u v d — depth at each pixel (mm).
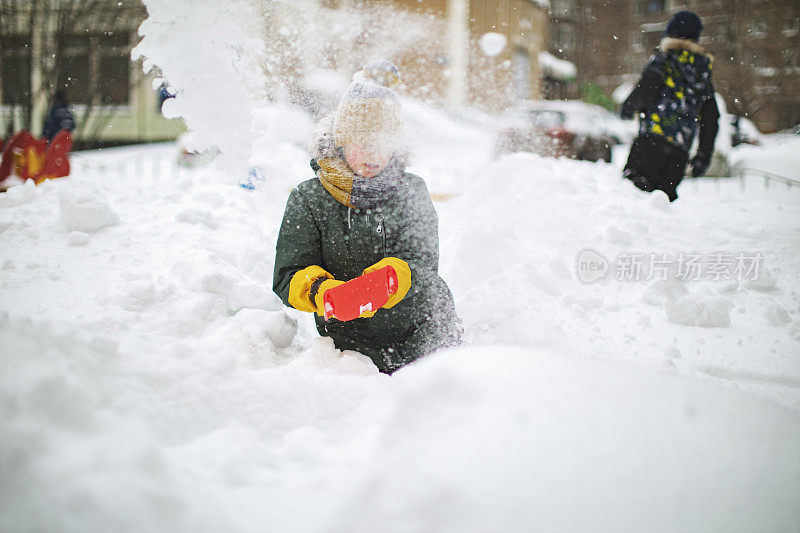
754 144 13656
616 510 850
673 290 3840
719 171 10242
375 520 892
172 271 3443
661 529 839
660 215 5020
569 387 1029
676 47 5633
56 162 6113
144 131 17094
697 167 5887
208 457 1402
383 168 2525
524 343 3174
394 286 2363
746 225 5020
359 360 2414
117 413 1461
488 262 4078
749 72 20984
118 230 4066
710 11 21531
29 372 1170
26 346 1303
